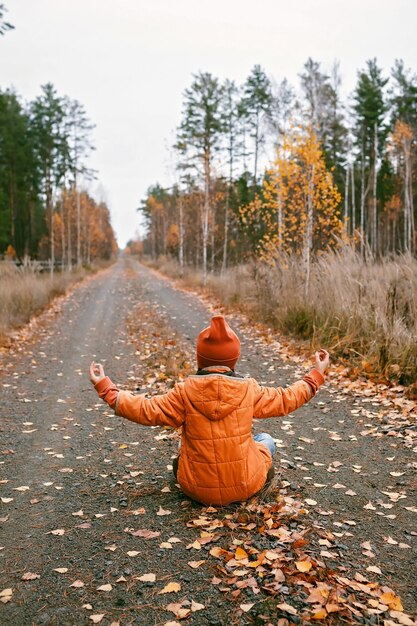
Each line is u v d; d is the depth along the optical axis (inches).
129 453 178.1
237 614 89.6
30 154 1658.5
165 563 106.3
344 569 102.7
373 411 217.8
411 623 87.0
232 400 118.6
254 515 121.3
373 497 139.5
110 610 92.0
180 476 126.0
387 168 1745.8
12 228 1699.1
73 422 217.9
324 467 161.8
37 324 531.2
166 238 2266.2
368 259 356.2
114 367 331.6
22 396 263.4
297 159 551.5
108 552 111.7
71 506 136.8
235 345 121.6
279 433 197.3
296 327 387.2
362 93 1551.4
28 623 89.1
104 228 3164.4
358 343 306.3
